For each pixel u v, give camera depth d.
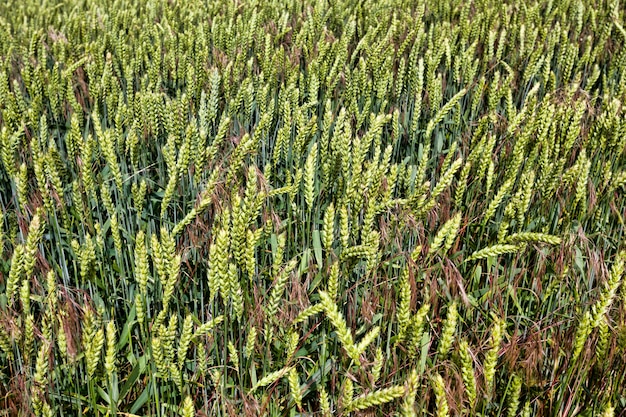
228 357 3.11
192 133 3.49
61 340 2.53
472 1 8.38
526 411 2.36
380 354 2.36
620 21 7.14
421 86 4.62
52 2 9.80
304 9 8.39
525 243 2.90
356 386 2.87
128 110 4.48
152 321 2.79
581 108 3.81
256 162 4.53
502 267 3.56
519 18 7.38
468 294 3.29
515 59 6.33
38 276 3.43
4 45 6.89
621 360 2.63
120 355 3.17
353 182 3.04
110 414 2.74
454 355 2.60
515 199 3.11
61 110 5.25
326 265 2.95
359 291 3.31
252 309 2.94
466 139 4.80
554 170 3.45
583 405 2.68
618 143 3.92
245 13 7.67
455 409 2.47
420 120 5.43
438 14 7.89
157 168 4.70
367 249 2.75
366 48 5.84
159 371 2.50
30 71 5.24
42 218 3.22
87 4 9.38
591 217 3.89
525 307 3.56
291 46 6.86
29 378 2.68
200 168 3.62
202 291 3.23
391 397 2.10
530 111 4.36
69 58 6.07
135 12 8.44
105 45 6.46
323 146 3.63
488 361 2.22
